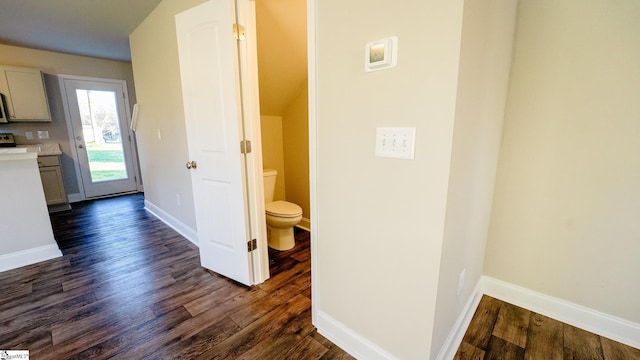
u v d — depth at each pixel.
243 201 1.88
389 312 1.21
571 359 1.34
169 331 1.55
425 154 0.98
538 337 1.49
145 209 4.00
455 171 0.99
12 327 1.58
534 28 1.50
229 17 1.65
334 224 1.35
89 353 1.40
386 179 1.10
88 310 1.73
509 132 1.65
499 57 1.33
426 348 1.12
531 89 1.55
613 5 1.29
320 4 1.20
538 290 1.68
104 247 2.69
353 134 1.18
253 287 2.00
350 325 1.39
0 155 2.15
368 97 1.10
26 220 2.32
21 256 2.30
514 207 1.70
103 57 4.40
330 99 1.24
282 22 2.12
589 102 1.40
